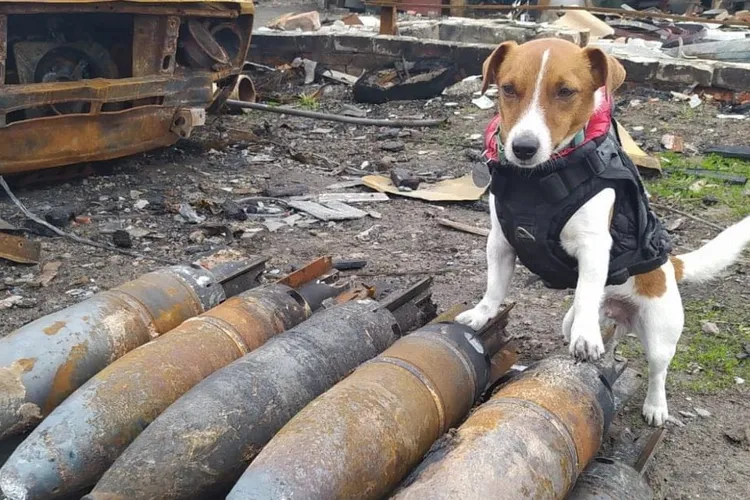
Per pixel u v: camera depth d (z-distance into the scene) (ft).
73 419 2.80
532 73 3.09
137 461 2.64
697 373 4.30
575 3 15.19
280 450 2.51
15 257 5.32
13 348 3.14
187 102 7.27
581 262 3.16
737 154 8.03
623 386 3.51
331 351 3.15
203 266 3.96
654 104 9.87
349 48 11.99
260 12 18.26
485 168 3.52
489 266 3.48
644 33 13.74
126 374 2.96
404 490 2.52
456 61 11.23
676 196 7.08
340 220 6.46
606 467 2.99
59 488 2.71
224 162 7.98
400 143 8.83
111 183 7.02
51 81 6.56
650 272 3.49
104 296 3.46
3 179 6.51
